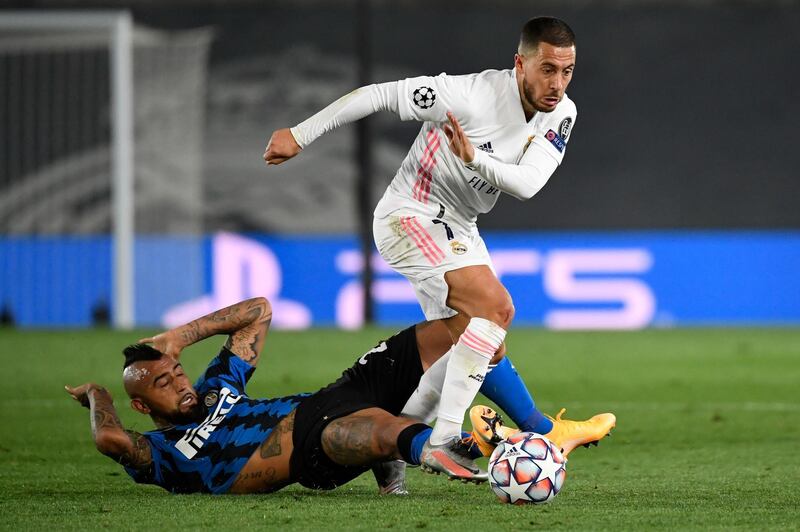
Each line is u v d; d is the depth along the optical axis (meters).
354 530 13.41
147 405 15.87
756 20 59.00
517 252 56.16
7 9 59.91
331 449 15.30
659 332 52.56
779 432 24.31
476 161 16.42
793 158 59.22
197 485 15.94
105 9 59.75
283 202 58.81
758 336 50.06
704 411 28.00
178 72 59.19
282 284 55.94
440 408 16.28
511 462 14.93
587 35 59.09
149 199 58.84
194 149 59.06
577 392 31.98
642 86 59.16
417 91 17.59
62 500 15.88
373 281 56.22
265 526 13.68
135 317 56.97
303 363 38.34
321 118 17.61
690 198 59.38
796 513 14.62
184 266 56.75
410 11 58.53
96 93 60.09
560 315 56.16
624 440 23.36
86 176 59.88
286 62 59.19
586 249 56.19
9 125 59.69
